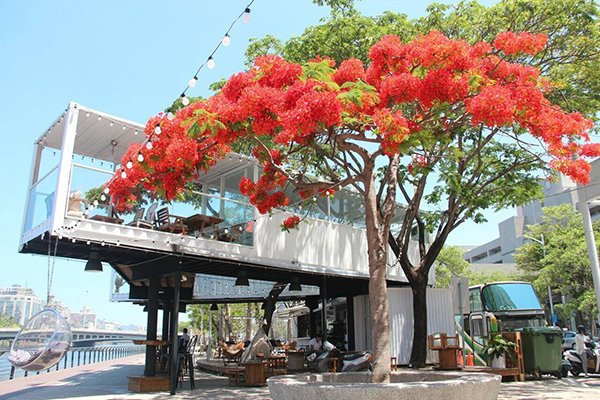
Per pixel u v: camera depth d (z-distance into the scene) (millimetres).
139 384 11117
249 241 12320
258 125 7434
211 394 10523
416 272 13898
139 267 12625
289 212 13461
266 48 15367
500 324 13664
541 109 7535
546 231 42750
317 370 12719
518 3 12250
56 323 7594
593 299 32406
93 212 10953
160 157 8211
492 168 13836
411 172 10648
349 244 15078
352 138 8234
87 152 11703
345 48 13141
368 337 16047
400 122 6969
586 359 12891
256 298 19703
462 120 8234
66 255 11672
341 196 15406
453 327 15531
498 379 6164
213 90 16016
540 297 42000
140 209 11039
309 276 15023
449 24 12977
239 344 18828
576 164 8148
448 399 5438
